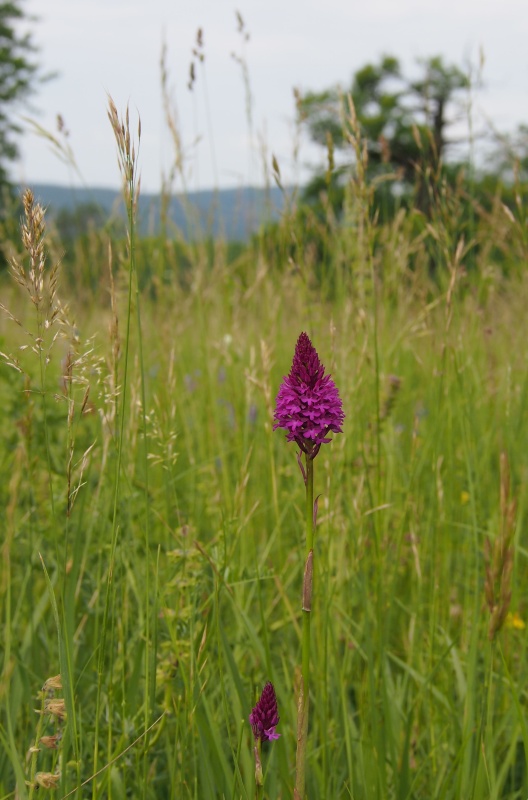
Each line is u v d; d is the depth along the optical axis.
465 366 1.17
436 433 1.08
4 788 0.82
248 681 0.91
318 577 0.98
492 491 1.27
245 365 1.48
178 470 1.36
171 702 0.87
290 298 1.62
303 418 0.65
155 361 1.65
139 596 0.92
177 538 0.91
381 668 0.89
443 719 0.97
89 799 0.80
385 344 1.39
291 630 1.09
